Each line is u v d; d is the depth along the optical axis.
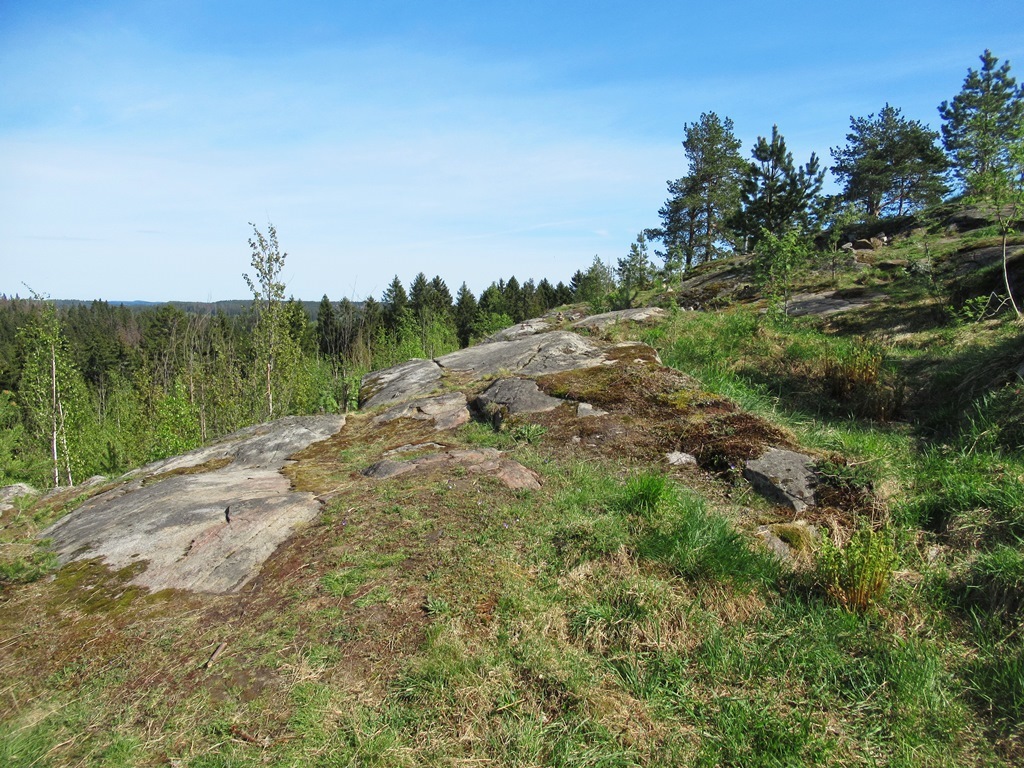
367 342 27.33
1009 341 7.04
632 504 4.08
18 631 3.16
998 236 12.70
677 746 2.63
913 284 11.98
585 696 2.78
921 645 3.21
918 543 4.09
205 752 2.41
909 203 29.72
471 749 2.52
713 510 4.23
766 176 22.05
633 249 18.36
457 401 6.61
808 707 2.88
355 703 2.67
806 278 15.32
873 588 3.48
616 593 3.35
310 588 3.32
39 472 15.47
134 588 3.46
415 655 2.89
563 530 3.80
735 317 10.36
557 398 6.00
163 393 19.61
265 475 5.04
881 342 9.53
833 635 3.25
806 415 6.93
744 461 4.72
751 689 2.96
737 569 3.52
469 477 4.48
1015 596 3.39
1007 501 4.05
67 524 4.44
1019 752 2.62
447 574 3.39
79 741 2.47
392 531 3.79
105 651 2.98
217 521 4.04
